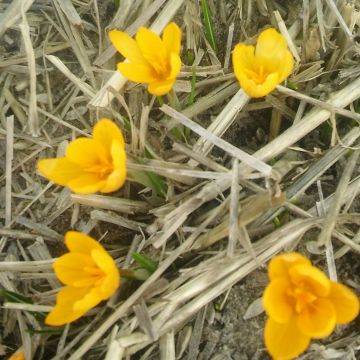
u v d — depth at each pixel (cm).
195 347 24
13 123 28
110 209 26
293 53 28
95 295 20
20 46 30
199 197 25
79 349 23
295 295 20
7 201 27
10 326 25
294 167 27
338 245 25
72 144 22
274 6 30
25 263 25
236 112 27
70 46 30
